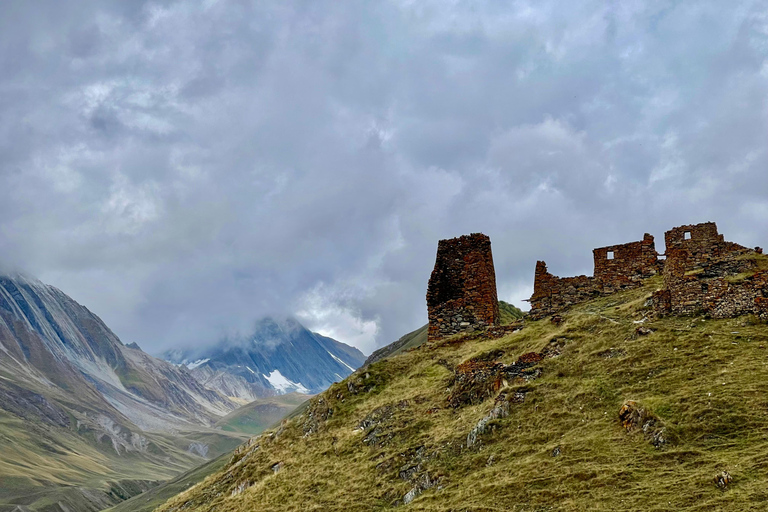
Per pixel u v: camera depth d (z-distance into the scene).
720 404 29.02
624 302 50.69
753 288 38.44
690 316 39.91
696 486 24.67
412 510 31.16
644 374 34.62
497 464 32.06
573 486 27.45
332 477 39.53
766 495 22.69
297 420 51.81
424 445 37.75
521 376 40.09
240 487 44.84
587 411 33.47
